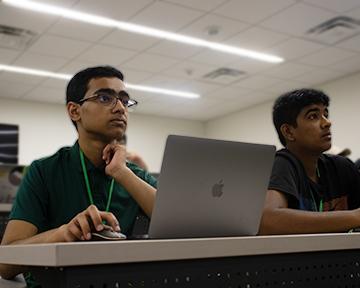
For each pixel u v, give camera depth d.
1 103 7.09
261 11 4.14
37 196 1.25
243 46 5.08
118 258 0.64
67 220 1.29
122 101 1.30
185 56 5.38
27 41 4.77
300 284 0.87
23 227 1.18
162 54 5.29
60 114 7.56
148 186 1.20
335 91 6.55
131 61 5.52
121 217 1.36
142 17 4.21
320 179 1.56
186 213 0.86
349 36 4.82
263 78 6.35
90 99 1.28
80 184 1.33
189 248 0.71
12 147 7.05
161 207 0.83
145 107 7.95
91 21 4.30
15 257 0.73
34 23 4.32
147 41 4.86
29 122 7.27
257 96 7.32
